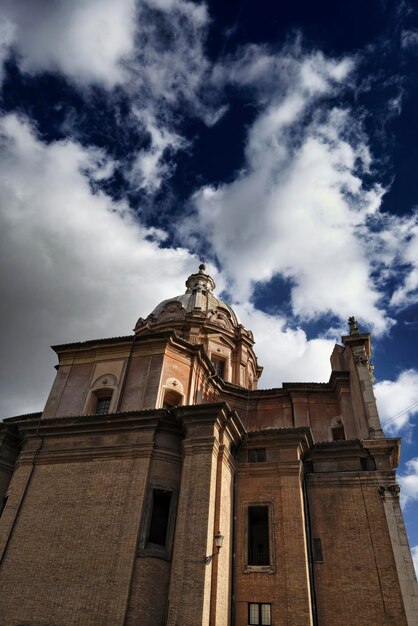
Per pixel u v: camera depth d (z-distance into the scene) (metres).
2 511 20.17
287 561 17.81
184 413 19.05
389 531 18.73
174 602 15.08
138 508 17.30
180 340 23.92
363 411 22.39
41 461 20.02
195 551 15.85
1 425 22.02
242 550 18.55
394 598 17.31
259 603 17.23
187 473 17.75
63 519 18.02
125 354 23.70
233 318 35.19
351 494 20.02
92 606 15.66
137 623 15.09
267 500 19.55
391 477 20.03
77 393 23.00
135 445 19.00
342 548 18.78
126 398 22.08
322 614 17.44
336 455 21.16
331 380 24.95
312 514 19.86
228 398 26.06
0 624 16.16
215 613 15.45
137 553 16.39
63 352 24.64
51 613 15.93
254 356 33.62
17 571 17.19
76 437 20.28
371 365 24.77
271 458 20.69
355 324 26.05
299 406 24.86
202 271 38.69
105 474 18.70
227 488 19.08
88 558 16.75
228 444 19.95
